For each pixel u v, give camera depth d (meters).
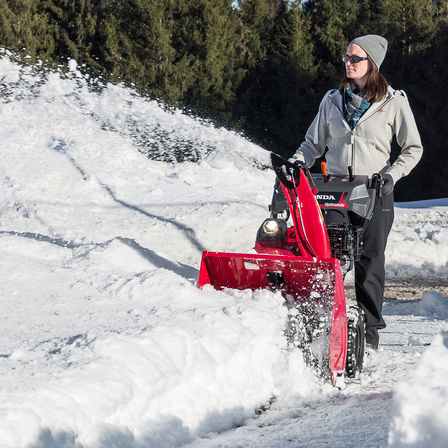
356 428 6.02
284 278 7.83
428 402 4.58
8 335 6.71
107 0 57.84
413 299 15.90
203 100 57.94
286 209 8.25
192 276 10.41
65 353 5.96
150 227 20.64
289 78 61.59
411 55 60.84
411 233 20.47
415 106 60.75
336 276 7.38
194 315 7.33
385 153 8.72
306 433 5.95
